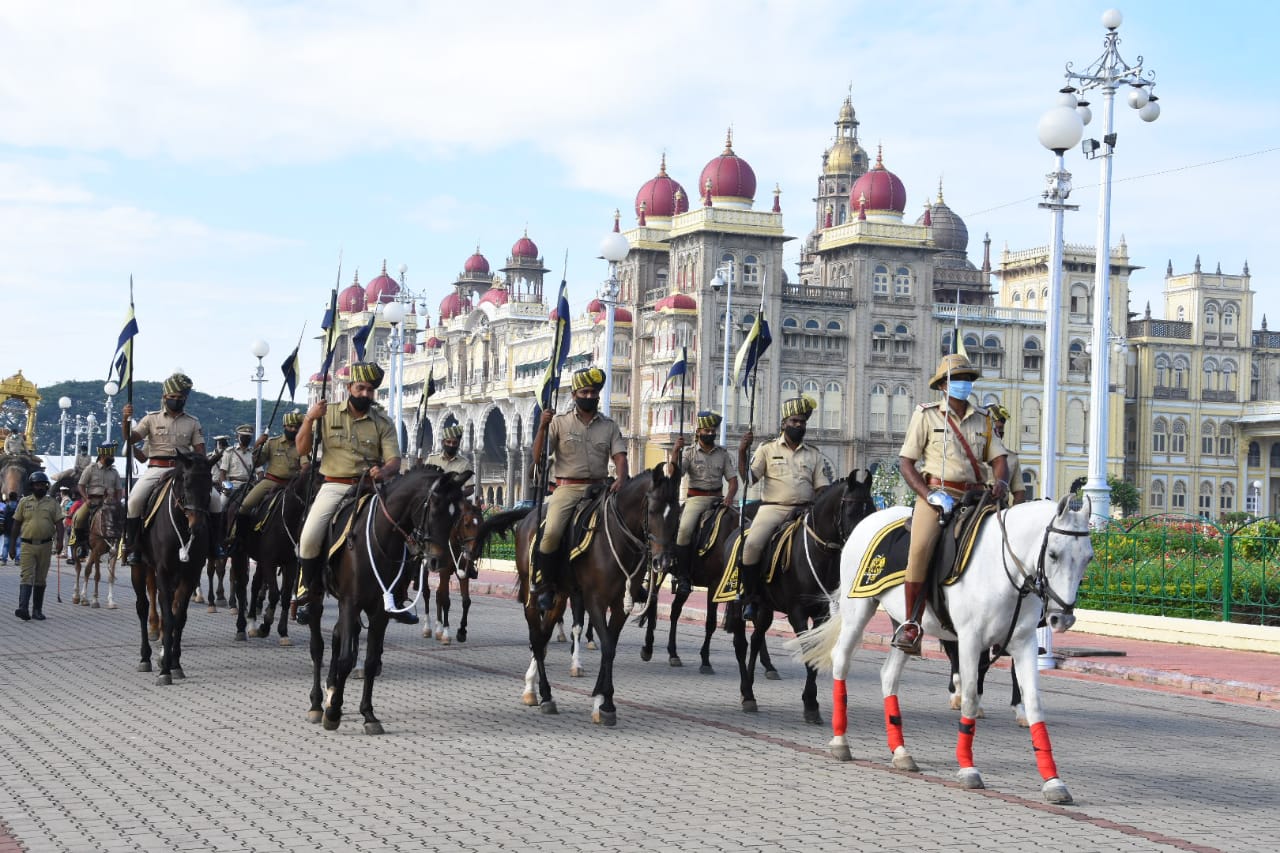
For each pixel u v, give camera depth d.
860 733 12.83
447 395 117.56
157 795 9.64
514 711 13.84
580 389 13.66
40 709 13.48
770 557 13.83
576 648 16.73
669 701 14.77
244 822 8.85
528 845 8.36
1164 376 110.19
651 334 94.06
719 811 9.38
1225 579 22.20
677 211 97.06
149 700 14.21
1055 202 20.77
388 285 140.88
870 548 11.27
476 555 15.94
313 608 12.99
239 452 24.58
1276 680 17.25
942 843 8.56
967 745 10.38
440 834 8.60
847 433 94.81
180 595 15.79
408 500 12.12
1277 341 114.88
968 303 109.81
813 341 94.38
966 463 10.84
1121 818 9.40
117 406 184.62
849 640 11.49
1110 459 102.38
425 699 14.62
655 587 14.67
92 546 25.64
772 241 92.25
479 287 144.00
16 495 39.69
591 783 10.27
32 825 8.71
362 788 9.96
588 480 13.75
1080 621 24.17
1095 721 14.19
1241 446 110.81
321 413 12.89
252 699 14.40
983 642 10.24
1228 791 10.52
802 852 8.28
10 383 53.28
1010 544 10.00
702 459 17.08
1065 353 101.81
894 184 96.94
